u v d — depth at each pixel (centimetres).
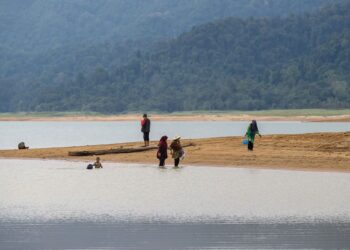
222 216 6084
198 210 6369
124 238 5294
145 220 5934
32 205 6719
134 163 10506
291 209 6388
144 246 5059
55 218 6041
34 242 5172
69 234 5419
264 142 11475
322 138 11644
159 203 6775
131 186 7994
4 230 5556
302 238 5250
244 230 5534
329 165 9562
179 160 10462
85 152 11612
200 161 10306
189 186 7925
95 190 7719
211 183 8138
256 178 8544
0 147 17962
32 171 9681
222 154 10656
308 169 9306
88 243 5147
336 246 5016
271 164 9769
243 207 6512
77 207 6581
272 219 5938
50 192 7600
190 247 5031
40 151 12294
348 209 6375
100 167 9975
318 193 7294
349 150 10700
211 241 5181
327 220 5878
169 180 8475
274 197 7062
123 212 6294
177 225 5731
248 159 10175
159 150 10006
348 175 8719
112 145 12675
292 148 10906
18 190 7775
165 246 5059
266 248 4981
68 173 9381
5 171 9681
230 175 8875
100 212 6306
